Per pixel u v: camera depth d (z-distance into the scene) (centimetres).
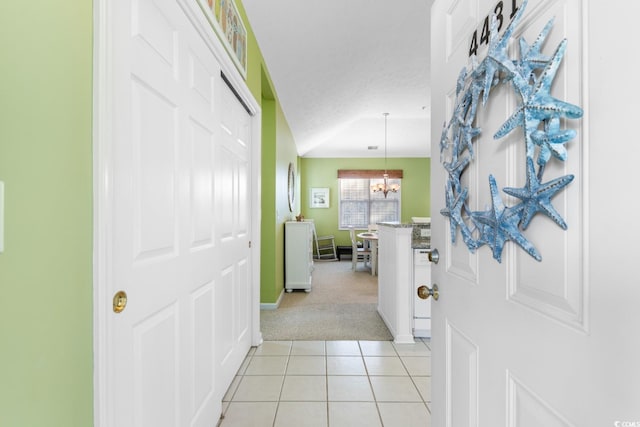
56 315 66
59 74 66
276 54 294
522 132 59
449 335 96
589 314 44
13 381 57
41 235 62
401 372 215
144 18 96
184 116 123
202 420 142
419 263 272
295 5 232
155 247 103
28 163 59
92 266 76
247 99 218
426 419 166
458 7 90
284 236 439
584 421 45
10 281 56
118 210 83
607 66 41
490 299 71
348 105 498
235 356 206
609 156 41
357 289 459
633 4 38
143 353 96
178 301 119
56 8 65
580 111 45
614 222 40
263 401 181
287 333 285
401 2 249
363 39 303
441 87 103
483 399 75
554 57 49
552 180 50
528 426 58
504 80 62
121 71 84
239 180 214
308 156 813
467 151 83
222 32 167
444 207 100
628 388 38
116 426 83
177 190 118
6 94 55
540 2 55
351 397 185
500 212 63
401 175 814
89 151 75
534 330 56
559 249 50
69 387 69
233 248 199
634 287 38
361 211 820
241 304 221
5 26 54
